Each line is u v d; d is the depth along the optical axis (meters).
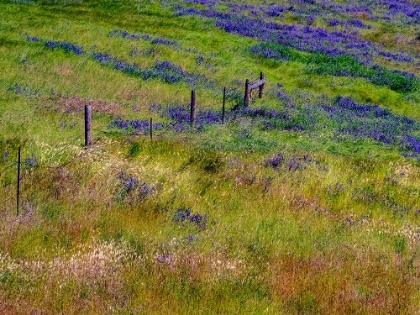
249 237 12.28
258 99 28.69
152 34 40.78
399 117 29.12
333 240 12.56
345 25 54.16
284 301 9.53
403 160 19.77
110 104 24.80
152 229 12.23
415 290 10.33
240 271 10.49
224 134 20.75
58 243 11.18
